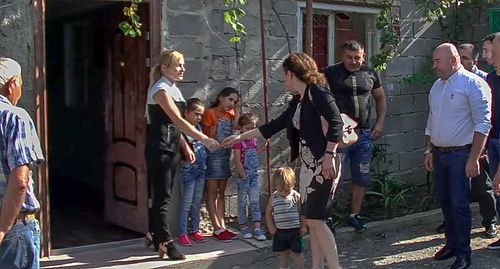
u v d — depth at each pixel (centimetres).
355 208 722
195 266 614
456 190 589
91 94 941
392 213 783
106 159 747
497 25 921
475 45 964
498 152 638
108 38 734
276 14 757
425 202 833
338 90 691
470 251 602
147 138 606
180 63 594
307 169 532
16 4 584
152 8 661
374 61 835
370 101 713
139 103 680
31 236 390
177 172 662
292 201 577
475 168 568
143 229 691
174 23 677
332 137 512
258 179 737
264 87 706
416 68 907
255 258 649
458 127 580
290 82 534
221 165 682
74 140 1021
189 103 647
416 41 902
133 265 600
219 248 651
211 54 706
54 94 1092
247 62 734
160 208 604
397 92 888
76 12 921
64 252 635
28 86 592
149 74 664
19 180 367
